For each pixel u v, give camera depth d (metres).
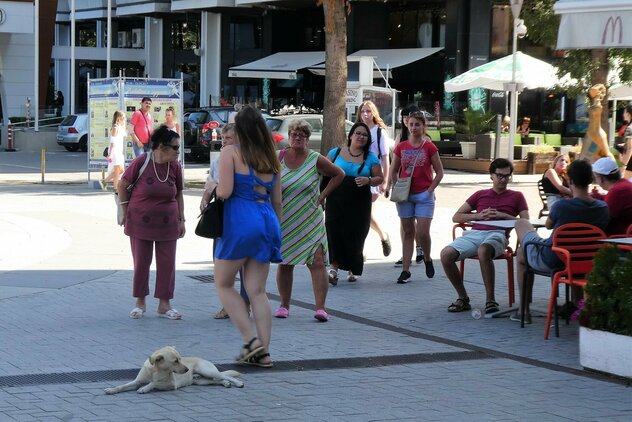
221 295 7.70
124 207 9.56
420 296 11.23
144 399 6.76
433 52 39.72
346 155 11.23
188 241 15.28
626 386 7.52
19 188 23.58
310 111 37.69
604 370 7.84
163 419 6.29
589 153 13.98
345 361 8.09
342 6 23.11
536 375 7.80
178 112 23.38
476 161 30.80
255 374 7.57
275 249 7.70
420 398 7.00
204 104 50.38
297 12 47.06
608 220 9.48
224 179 7.48
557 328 9.23
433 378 7.62
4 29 43.84
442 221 18.25
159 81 23.08
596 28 8.48
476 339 9.13
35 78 42.03
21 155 37.72
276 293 11.15
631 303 7.66
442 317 10.12
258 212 7.56
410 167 11.86
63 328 9.12
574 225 9.10
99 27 60.62
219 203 7.58
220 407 6.61
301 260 9.39
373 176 11.25
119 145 21.98
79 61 55.19
